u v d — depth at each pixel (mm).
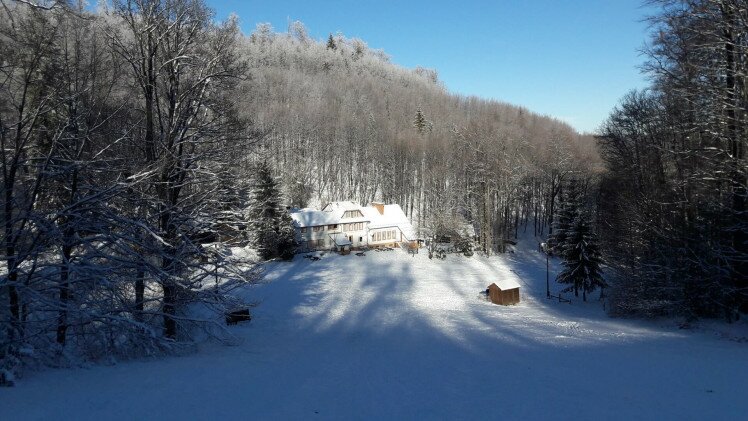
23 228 12562
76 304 13406
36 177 13031
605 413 8391
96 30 16109
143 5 16422
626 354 14875
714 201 22078
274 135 81000
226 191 18953
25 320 12625
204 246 17391
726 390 10086
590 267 38000
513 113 119625
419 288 41844
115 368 12227
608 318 28953
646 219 28062
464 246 59906
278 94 107312
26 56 12383
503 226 68750
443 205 69812
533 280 47625
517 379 11172
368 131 90438
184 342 16031
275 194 50719
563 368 12531
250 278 18078
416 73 183000
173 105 17406
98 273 13523
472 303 36844
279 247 50625
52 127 14312
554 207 75500
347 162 88438
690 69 21406
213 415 8047
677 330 22156
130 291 15977
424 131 96438
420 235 71188
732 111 20078
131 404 8531
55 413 7863
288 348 17406
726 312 21859
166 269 15695
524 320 28156
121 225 14398
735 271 20438
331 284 41875
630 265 29641
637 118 34688
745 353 15055
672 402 9117
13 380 9875
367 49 188500
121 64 16656
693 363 13180
